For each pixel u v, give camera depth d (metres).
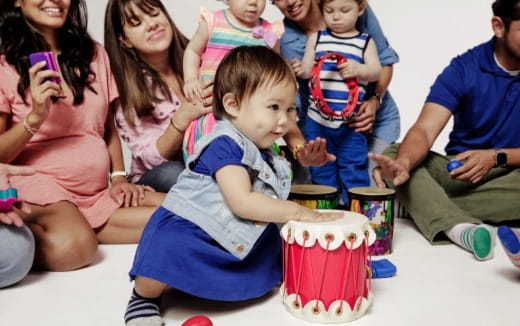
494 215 2.09
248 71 1.42
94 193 1.98
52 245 1.71
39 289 1.61
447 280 1.61
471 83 2.06
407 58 3.45
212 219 1.41
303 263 1.39
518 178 2.05
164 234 1.40
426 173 2.04
